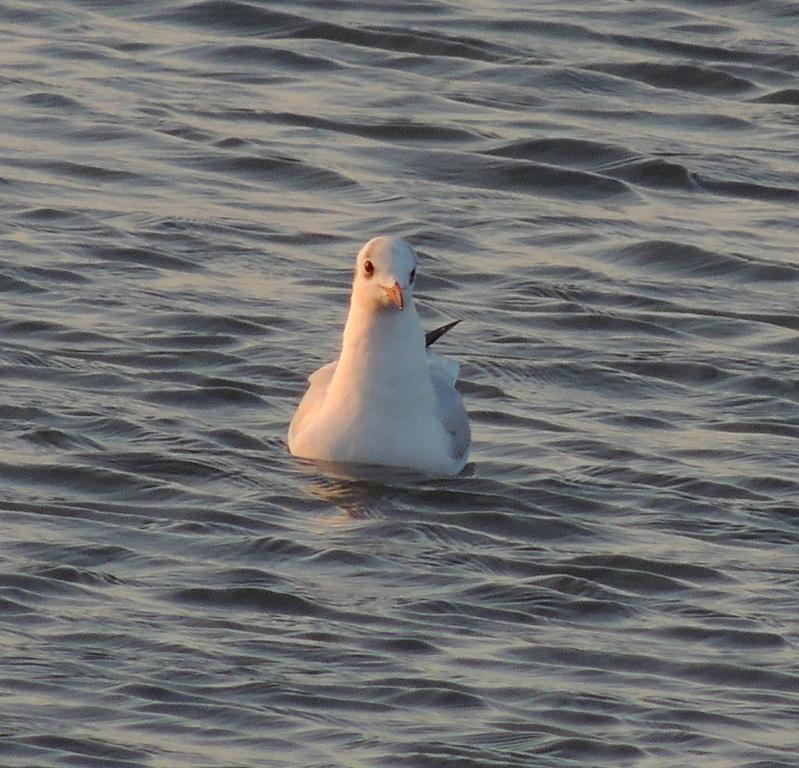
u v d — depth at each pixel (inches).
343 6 1098.7
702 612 555.8
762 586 574.9
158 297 776.9
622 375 737.6
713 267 843.4
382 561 578.6
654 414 708.0
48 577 551.5
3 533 578.9
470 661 518.9
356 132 962.1
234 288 791.7
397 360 647.8
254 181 905.5
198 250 825.5
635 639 537.3
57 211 852.0
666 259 850.1
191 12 1083.3
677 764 471.8
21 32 1053.2
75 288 778.2
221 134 944.9
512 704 497.0
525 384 729.0
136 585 553.0
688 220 891.4
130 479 623.2
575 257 848.3
